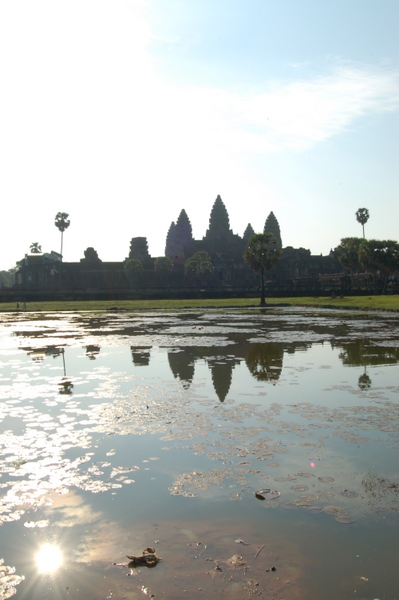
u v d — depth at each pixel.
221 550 5.93
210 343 22.97
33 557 5.85
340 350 20.23
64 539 6.19
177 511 6.79
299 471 7.95
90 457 8.65
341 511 6.71
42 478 7.84
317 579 5.40
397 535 6.16
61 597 5.18
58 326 35.62
